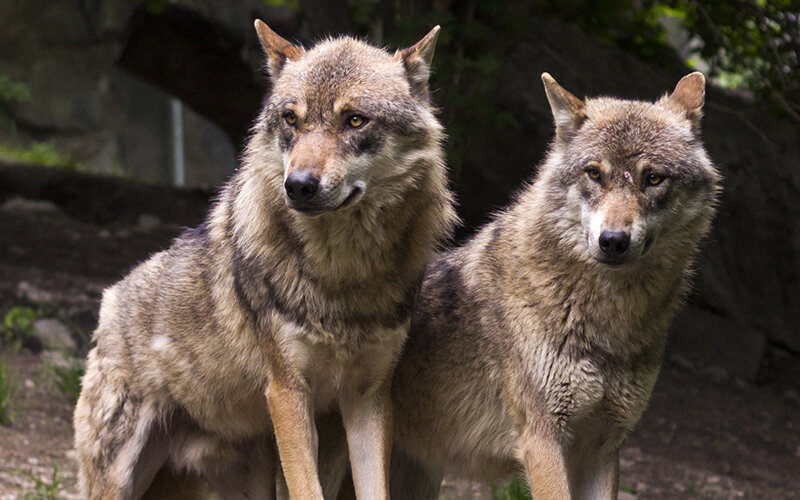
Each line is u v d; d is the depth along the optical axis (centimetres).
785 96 1341
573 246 601
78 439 698
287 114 595
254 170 621
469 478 696
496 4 1259
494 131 1436
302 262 602
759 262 1523
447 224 649
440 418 676
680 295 636
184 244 704
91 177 2028
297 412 615
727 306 1517
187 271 679
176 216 1950
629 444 1096
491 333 641
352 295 606
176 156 3653
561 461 613
